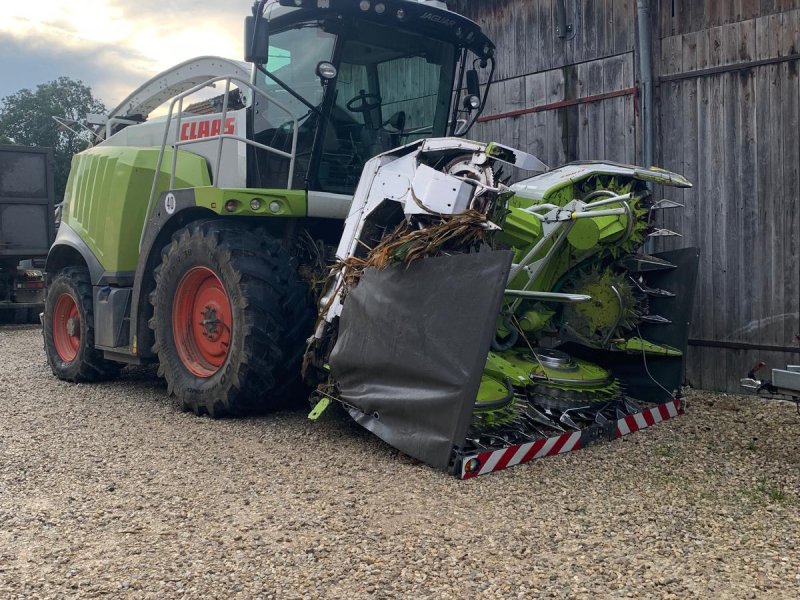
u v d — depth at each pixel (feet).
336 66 16.83
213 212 17.98
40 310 41.70
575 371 15.43
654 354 16.81
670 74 19.98
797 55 17.78
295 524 10.56
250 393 16.07
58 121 25.76
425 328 12.96
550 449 13.66
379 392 13.80
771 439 15.07
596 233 14.85
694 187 19.63
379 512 10.98
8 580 8.91
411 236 13.21
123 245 20.02
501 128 24.04
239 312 15.87
